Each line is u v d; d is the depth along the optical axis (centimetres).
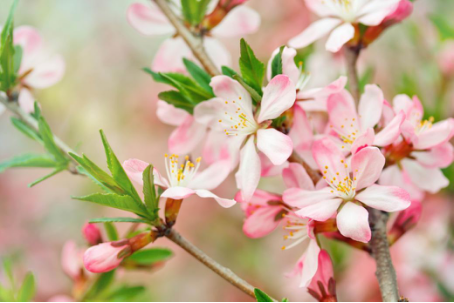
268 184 60
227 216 67
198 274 71
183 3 37
